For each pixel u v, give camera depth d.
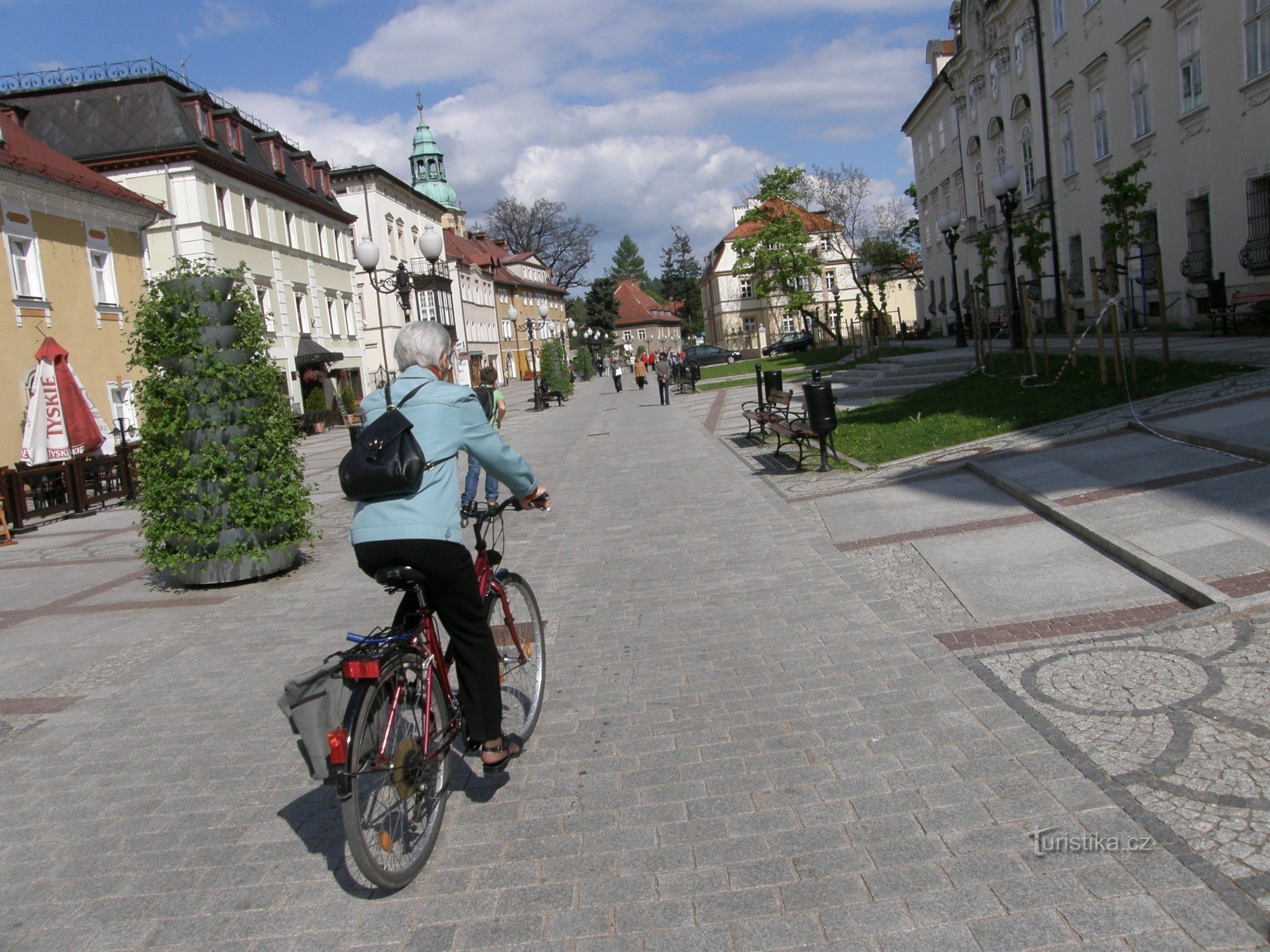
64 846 3.86
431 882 3.33
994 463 9.66
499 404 10.95
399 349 3.84
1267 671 4.16
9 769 4.75
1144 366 13.92
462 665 3.75
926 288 55.72
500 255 87.00
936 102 47.91
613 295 103.19
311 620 7.30
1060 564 6.25
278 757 4.63
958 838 3.21
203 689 5.80
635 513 10.48
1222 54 20.28
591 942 2.88
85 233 24.75
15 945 3.15
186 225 31.11
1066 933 2.65
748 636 5.70
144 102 31.33
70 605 8.72
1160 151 23.45
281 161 39.09
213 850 3.72
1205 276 21.33
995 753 3.78
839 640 5.41
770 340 86.38
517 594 4.61
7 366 21.19
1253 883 2.76
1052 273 31.75
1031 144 33.47
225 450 8.84
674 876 3.19
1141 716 3.92
